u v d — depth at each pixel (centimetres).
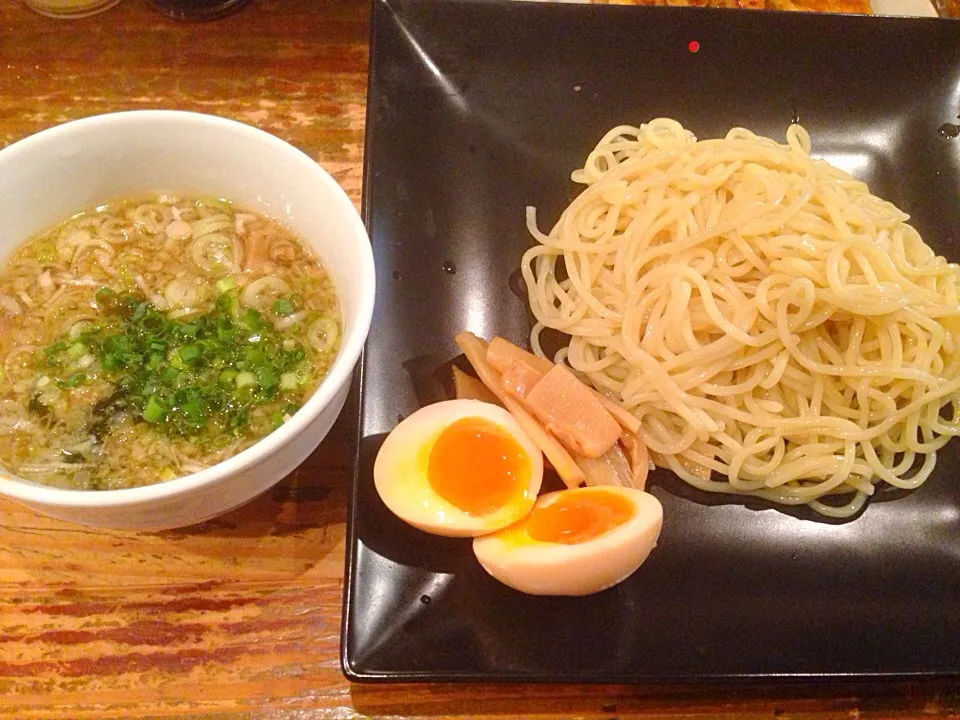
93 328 25
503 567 25
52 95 36
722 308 33
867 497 31
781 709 27
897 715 27
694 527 30
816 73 38
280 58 37
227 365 25
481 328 33
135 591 26
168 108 36
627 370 33
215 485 20
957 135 38
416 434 27
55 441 24
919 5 42
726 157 35
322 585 27
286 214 26
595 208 35
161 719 25
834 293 31
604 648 26
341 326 25
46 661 25
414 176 34
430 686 26
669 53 38
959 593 29
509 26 37
